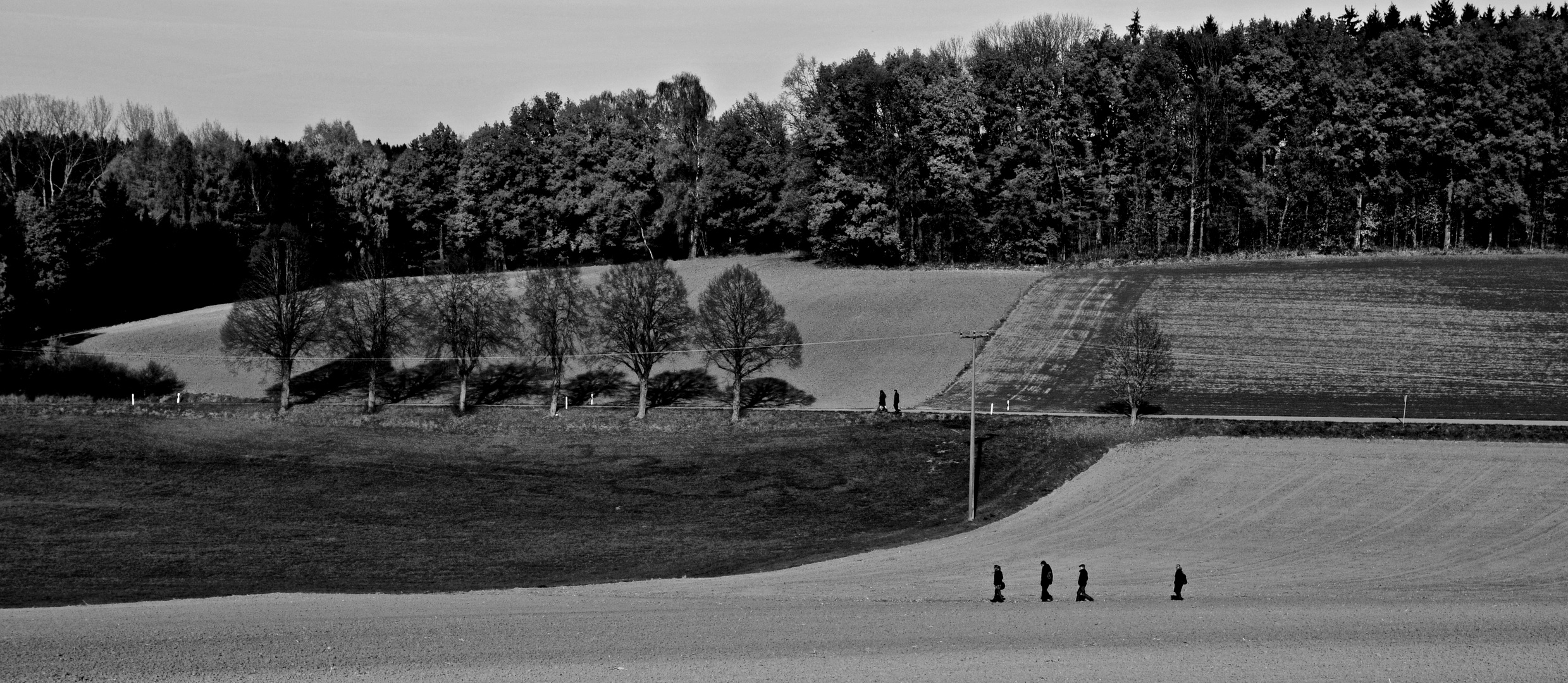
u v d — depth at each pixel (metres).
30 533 63.09
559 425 89.81
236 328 101.12
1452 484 66.94
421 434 88.00
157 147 150.75
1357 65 151.00
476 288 101.81
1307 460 72.44
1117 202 151.50
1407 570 52.12
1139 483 70.06
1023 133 147.25
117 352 108.19
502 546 61.91
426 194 165.25
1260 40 155.75
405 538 63.50
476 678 32.94
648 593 47.94
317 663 34.25
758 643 37.16
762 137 168.50
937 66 147.12
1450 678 33.91
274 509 69.81
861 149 139.25
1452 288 116.81
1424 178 140.88
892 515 69.19
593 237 152.88
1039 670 34.16
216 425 89.06
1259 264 131.12
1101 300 118.06
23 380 98.88
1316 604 44.19
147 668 33.44
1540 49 141.00
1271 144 149.38
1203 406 86.69
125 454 81.19
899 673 33.78
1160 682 33.19
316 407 94.81
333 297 103.88
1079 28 178.00
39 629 38.31
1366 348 100.06
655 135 159.62
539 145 170.25
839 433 84.44
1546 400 85.12
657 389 98.88
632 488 75.38
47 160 157.88
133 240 129.25
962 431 82.94
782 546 62.22
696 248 158.75
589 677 33.19
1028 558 56.25
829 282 129.50
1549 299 111.44
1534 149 135.00
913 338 109.31
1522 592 47.25
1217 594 46.84
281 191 152.88
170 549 60.00
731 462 80.00
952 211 139.25
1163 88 153.50
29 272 108.62
